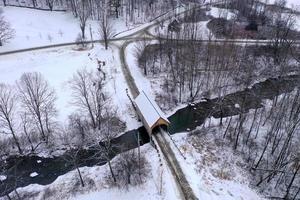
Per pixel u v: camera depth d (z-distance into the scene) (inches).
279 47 3932.1
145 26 4881.9
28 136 2504.9
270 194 2089.1
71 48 4094.5
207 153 2401.6
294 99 2864.2
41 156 2487.7
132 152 2391.7
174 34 4325.8
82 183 2137.1
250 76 3297.2
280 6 5516.7
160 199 1977.1
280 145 2465.6
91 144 2571.4
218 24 4714.6
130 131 2711.6
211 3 6008.9
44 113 2659.9
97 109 2787.9
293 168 2237.9
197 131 2677.2
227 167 2281.0
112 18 5039.4
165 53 3801.7
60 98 2992.1
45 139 2571.4
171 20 4985.2
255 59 3843.5
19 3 5265.8
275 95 3250.5
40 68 3538.4
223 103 3090.6
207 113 2979.8
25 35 4360.2
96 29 4707.2
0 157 2348.7
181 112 2999.5
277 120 2687.0
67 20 4911.4
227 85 3280.0
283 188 2133.4
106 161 2374.5
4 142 2477.9
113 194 2060.8
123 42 4318.4
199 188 2050.9
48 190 2145.7
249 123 2778.1
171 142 2465.6
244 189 2106.3
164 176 2137.1
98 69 3494.1
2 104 2583.7
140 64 3609.7
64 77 3348.9
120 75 3496.6
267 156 2390.5
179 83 3297.2
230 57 3673.7
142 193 2042.3
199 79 3368.6
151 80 3447.3
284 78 3558.1
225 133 2588.6
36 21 4722.0
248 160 2363.4
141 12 5339.6
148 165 2258.9
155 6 5575.8
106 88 3230.8
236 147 2490.2
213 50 3725.4
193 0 6003.9
